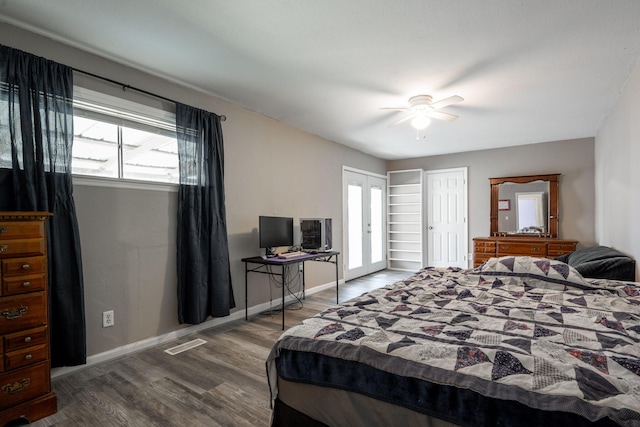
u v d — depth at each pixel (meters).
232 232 3.45
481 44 2.26
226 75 2.77
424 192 6.24
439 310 1.78
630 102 2.70
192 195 2.97
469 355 1.16
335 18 1.97
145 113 2.72
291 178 4.26
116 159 2.61
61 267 2.18
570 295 2.04
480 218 5.76
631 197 2.72
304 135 4.50
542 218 5.17
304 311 3.80
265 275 3.86
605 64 2.54
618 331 1.44
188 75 2.77
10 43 2.04
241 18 1.97
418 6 1.85
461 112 3.71
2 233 1.70
